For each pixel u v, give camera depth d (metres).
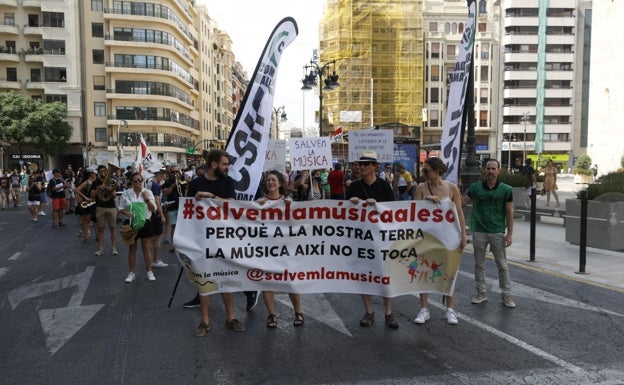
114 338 5.19
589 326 5.50
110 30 57.88
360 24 57.84
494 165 6.18
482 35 71.75
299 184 13.93
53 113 52.56
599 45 34.78
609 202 10.20
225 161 5.43
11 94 51.91
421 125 61.12
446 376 4.20
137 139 58.69
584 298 6.64
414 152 22.34
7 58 56.56
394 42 59.81
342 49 57.62
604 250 10.23
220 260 5.27
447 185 5.65
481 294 6.45
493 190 6.25
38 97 57.88
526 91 73.12
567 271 8.24
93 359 4.62
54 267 9.06
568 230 11.12
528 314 5.95
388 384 4.05
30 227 15.56
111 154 55.00
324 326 5.55
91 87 58.53
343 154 51.41
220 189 5.43
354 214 5.37
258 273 5.33
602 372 4.29
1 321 5.81
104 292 7.16
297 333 5.32
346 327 5.50
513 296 6.76
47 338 5.20
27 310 6.26
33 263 9.46
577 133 74.94
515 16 73.00
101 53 58.50
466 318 5.80
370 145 15.09
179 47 63.91
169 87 60.91
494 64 72.75
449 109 9.38
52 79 57.47
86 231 12.21
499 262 6.29
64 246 11.62
